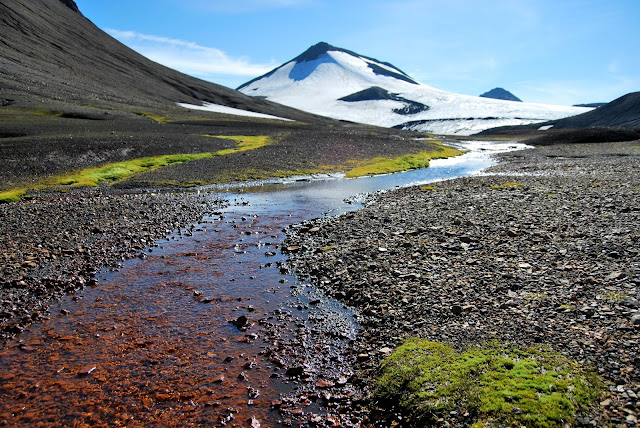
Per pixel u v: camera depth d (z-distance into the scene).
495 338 11.48
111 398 10.48
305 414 9.74
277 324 14.00
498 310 13.05
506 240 20.11
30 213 28.94
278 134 90.50
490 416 8.56
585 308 12.45
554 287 14.24
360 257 19.41
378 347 12.09
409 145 86.81
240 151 65.19
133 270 19.34
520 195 32.09
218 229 26.61
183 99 167.50
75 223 26.66
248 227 27.09
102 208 31.11
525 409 8.57
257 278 18.22
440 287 15.23
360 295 15.55
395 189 41.44
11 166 44.81
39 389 10.85
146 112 111.25
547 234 20.48
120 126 78.12
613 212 23.89
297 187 44.41
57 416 9.87
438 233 22.36
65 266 19.53
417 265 17.72
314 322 14.05
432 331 12.32
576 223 22.11
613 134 106.56
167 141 65.06
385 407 9.70
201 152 62.59
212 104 180.50
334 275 17.80
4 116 72.88
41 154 49.22
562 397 8.76
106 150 55.09
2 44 128.50
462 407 8.98
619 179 37.25
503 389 9.23
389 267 17.83
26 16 156.50
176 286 17.45
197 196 38.41
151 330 13.81
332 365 11.59
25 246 21.89
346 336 13.07
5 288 17.00
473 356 10.66
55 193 38.81
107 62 169.62
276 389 10.68
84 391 10.77
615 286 13.81
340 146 75.56
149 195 38.50
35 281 17.73
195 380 11.12
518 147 110.75
